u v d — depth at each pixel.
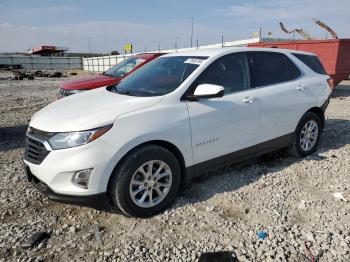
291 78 4.82
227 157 4.03
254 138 4.27
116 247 2.95
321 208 3.57
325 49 11.94
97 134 3.06
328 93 5.34
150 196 3.41
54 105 3.91
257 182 4.22
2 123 8.07
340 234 3.10
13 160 5.19
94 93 4.20
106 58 43.75
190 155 3.64
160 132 3.34
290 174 4.48
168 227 3.25
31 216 3.46
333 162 4.89
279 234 3.11
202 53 4.20
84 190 3.08
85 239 3.07
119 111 3.26
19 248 2.94
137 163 3.24
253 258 2.79
